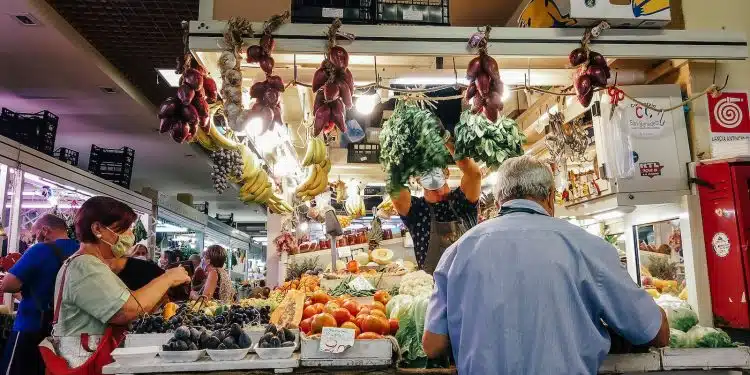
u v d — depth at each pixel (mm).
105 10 6168
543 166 1961
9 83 7793
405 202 3582
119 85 7984
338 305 2660
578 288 1730
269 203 5066
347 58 2539
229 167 3721
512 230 1811
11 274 3623
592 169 3371
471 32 2674
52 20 6094
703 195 3051
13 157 5418
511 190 1929
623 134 3127
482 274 1765
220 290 6125
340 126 2555
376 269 5137
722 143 3209
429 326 1872
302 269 6164
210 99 2879
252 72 3232
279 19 2584
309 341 2189
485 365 1686
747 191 2914
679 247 3146
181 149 11672
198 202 19328
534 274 1722
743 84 3295
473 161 3373
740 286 2830
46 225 3961
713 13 3400
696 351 1989
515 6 4469
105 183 8047
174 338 2232
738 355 2002
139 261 3746
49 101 8609
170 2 5961
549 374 1638
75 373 2469
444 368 2107
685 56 2773
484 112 2604
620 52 2732
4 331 4688
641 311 1742
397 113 3354
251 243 24641
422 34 2658
